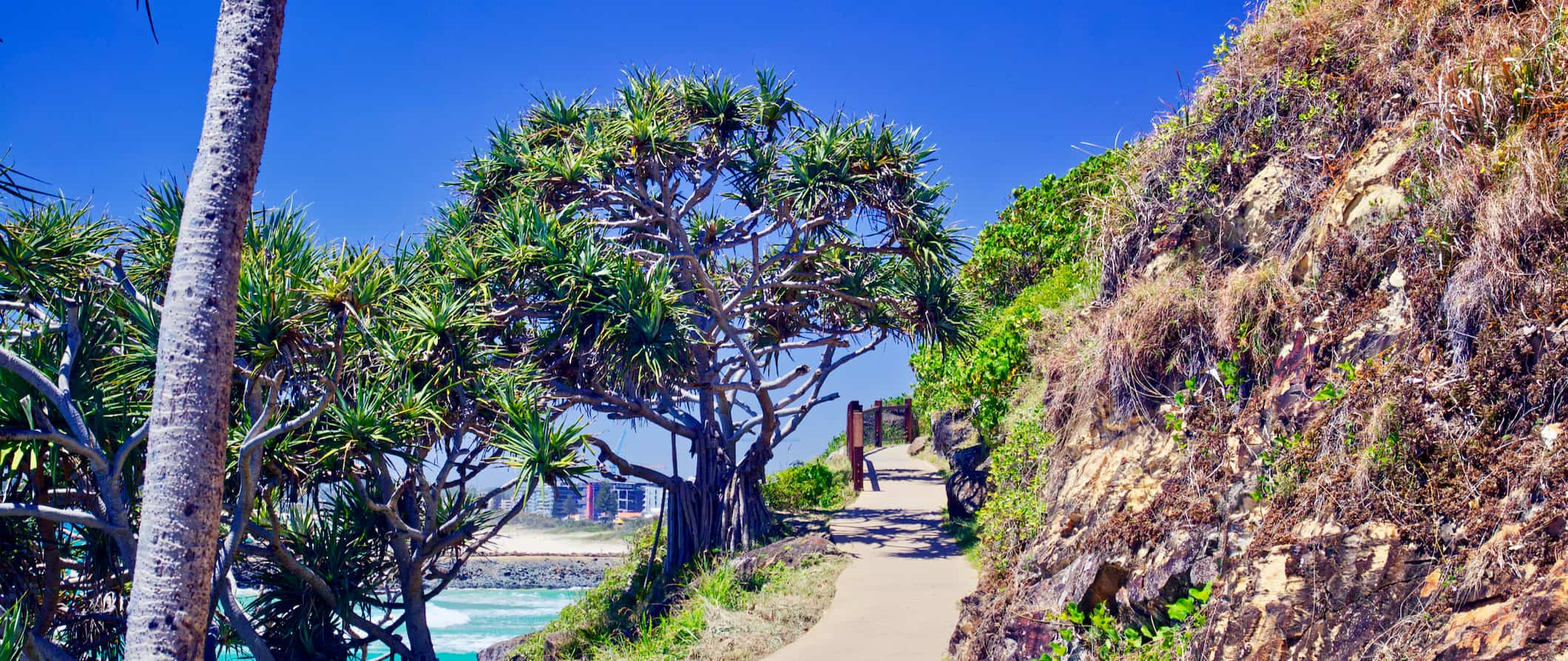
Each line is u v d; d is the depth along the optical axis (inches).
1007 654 253.1
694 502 590.9
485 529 482.9
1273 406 212.1
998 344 544.4
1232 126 292.0
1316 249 228.4
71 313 355.3
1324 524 174.9
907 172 615.5
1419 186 205.5
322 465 407.8
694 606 442.0
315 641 434.6
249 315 319.6
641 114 624.4
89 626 395.2
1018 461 372.8
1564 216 166.6
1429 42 243.6
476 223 646.5
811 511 702.5
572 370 573.6
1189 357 249.4
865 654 345.7
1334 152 251.4
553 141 681.6
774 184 614.9
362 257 352.2
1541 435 152.2
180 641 189.6
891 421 1178.0
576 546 1646.2
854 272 676.7
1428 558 155.9
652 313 521.0
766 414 608.7
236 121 199.8
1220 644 178.2
